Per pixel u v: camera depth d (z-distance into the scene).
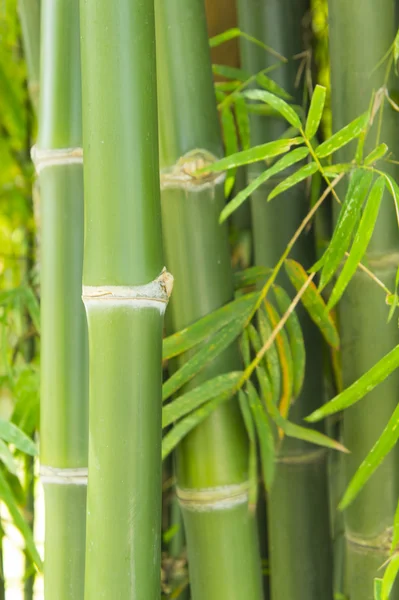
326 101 1.79
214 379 1.44
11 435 1.44
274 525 1.63
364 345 1.47
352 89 1.46
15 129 2.26
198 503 1.45
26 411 1.67
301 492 1.62
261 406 1.46
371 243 1.45
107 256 1.26
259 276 1.57
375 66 1.44
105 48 1.25
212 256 1.45
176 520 1.86
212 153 1.44
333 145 1.33
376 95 1.42
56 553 1.40
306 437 1.47
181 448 1.46
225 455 1.45
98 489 1.27
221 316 1.44
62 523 1.40
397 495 1.48
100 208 1.26
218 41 1.63
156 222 1.28
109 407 1.27
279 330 1.49
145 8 1.26
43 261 1.41
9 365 1.74
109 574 1.27
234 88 1.67
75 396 1.40
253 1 1.65
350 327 1.49
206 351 1.44
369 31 1.44
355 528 1.50
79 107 1.40
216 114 1.47
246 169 1.71
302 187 1.62
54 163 1.40
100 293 1.26
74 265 1.40
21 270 2.20
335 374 1.67
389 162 1.44
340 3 1.46
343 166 1.36
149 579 1.28
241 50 1.67
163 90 1.44
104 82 1.25
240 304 1.45
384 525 1.48
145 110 1.26
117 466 1.27
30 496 1.89
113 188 1.26
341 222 1.33
